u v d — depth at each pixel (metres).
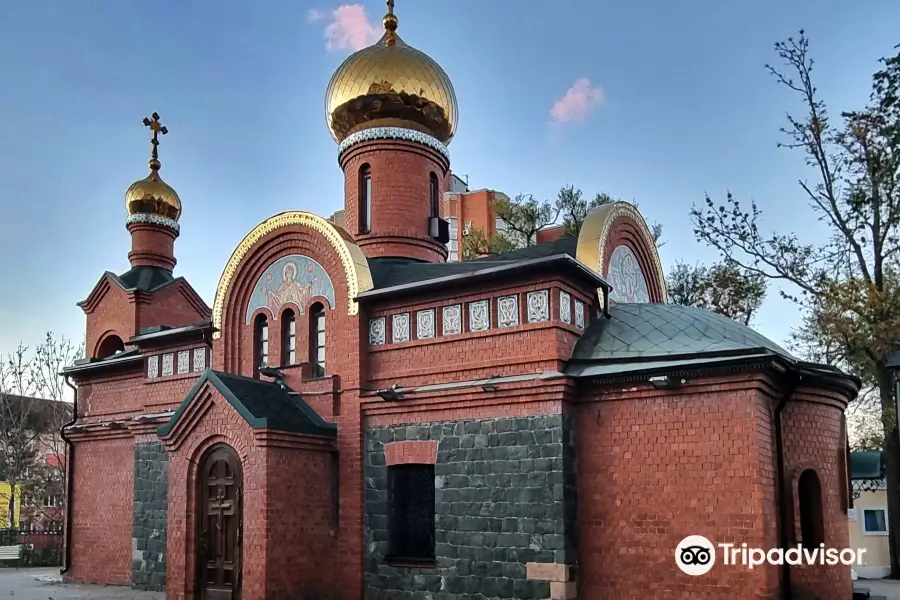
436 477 17.25
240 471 18.03
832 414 16.89
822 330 26.86
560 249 20.16
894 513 27.09
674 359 15.60
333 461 18.86
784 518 15.16
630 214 21.91
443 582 16.78
